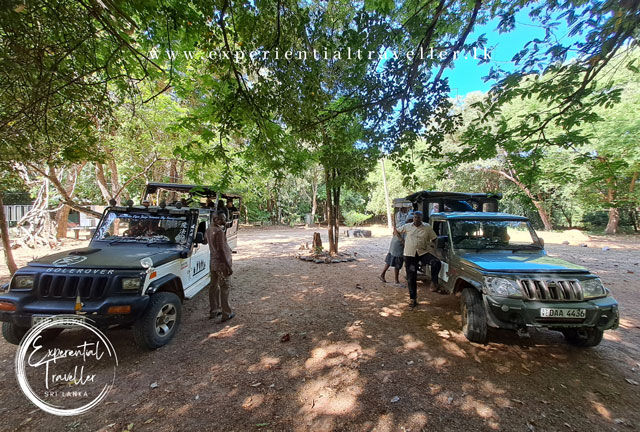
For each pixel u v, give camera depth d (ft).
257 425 8.02
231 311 15.94
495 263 13.17
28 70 8.84
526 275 11.99
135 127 30.09
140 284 11.42
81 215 67.05
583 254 38.55
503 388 9.67
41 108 11.32
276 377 10.34
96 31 9.22
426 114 14.32
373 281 24.52
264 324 15.19
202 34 9.84
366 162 16.93
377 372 10.64
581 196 55.26
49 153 14.89
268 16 10.68
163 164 46.70
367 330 14.44
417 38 13.37
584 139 12.73
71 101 12.11
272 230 78.69
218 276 15.56
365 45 12.67
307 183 93.30
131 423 8.08
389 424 8.02
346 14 14.60
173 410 8.63
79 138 14.89
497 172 67.62
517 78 11.79
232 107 11.31
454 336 13.74
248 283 23.77
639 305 18.38
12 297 10.61
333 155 16.15
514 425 7.98
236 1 9.61
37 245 42.78
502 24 11.52
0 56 8.00
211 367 10.99
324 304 18.48
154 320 12.00
